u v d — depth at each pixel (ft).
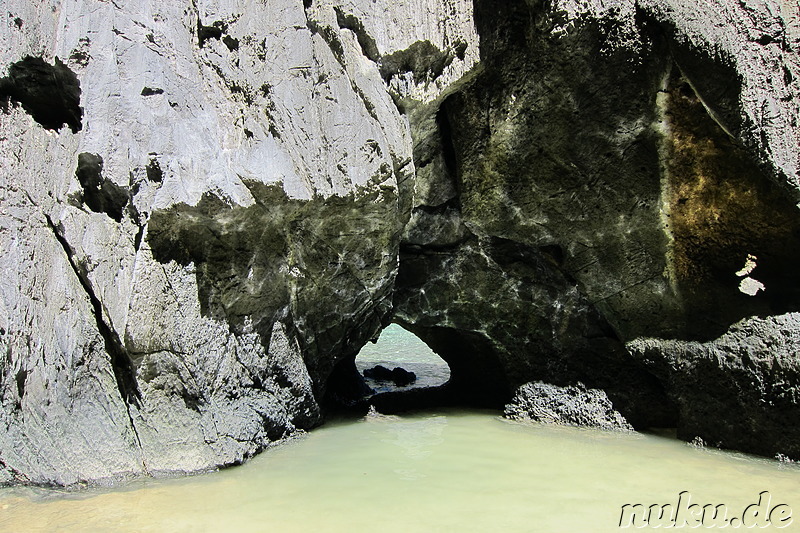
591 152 18.47
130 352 14.88
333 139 17.46
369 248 19.12
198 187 15.39
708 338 18.61
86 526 11.57
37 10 16.30
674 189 18.33
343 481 14.48
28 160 15.96
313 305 19.54
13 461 14.03
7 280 15.08
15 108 16.15
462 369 26.30
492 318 23.66
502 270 22.48
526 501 13.25
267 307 17.99
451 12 18.19
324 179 17.28
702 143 17.33
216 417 15.96
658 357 19.69
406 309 24.67
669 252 19.12
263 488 13.89
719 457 17.04
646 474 15.38
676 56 15.99
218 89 16.61
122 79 15.69
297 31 17.53
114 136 15.33
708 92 15.93
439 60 18.47
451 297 23.76
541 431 20.33
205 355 16.12
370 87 18.07
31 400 14.74
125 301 14.94
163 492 13.53
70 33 15.97
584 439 19.19
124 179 15.16
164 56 16.07
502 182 19.85
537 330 22.90
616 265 19.98
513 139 18.95
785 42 15.87
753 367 17.31
